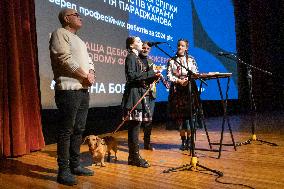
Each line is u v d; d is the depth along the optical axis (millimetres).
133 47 3131
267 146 4062
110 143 3252
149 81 3121
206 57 7316
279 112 9375
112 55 5031
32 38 4059
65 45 2506
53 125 4645
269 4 9711
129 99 2998
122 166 3107
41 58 4098
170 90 3824
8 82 3752
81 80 2562
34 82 4035
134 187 2449
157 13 5953
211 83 7328
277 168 2953
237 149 3881
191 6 6871
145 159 3400
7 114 3695
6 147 3639
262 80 9523
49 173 2939
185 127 3781
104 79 4887
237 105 9172
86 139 3045
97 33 4781
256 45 9305
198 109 3768
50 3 4188
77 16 2662
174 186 2455
